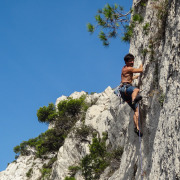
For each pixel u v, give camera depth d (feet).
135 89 25.76
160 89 26.61
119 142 64.69
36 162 133.80
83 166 69.72
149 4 35.50
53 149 132.67
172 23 26.23
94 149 71.46
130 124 37.40
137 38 38.58
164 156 22.57
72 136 98.37
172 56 24.38
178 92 22.08
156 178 23.36
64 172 91.04
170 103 23.25
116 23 32.35
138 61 35.47
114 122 75.92
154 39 31.19
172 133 21.71
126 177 33.53
